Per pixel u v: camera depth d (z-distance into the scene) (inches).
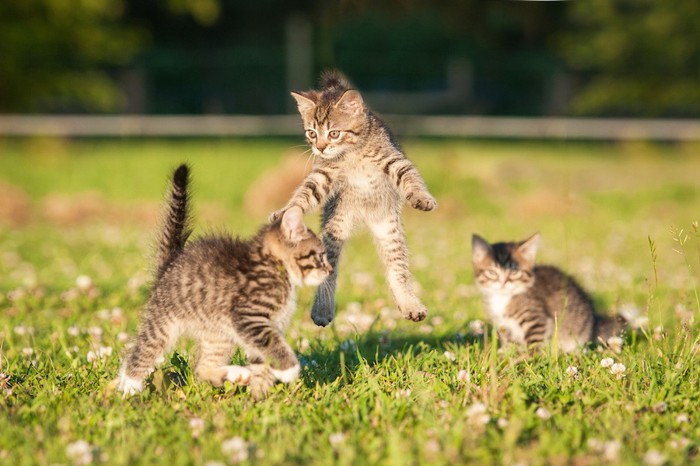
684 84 1689.2
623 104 1753.2
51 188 1133.7
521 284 421.1
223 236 341.4
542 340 413.7
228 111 1897.1
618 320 428.1
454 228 898.1
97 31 1536.7
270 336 309.9
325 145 362.3
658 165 1354.6
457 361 354.9
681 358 339.9
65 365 356.5
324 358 364.5
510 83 1957.4
